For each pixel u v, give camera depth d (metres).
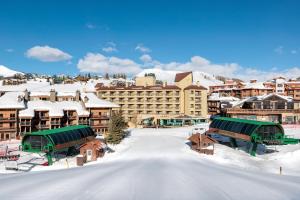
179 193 19.20
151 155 58.50
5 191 21.11
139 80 144.62
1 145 70.75
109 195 18.80
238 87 173.00
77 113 89.56
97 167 38.59
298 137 74.50
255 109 99.44
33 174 31.70
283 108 100.00
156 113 126.00
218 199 17.75
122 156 59.25
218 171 31.52
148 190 20.03
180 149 65.56
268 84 173.62
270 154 57.22
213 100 137.25
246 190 20.14
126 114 126.31
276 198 18.11
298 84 163.38
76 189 20.80
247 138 57.97
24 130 82.75
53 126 86.31
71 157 58.94
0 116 80.19
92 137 68.19
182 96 126.88
